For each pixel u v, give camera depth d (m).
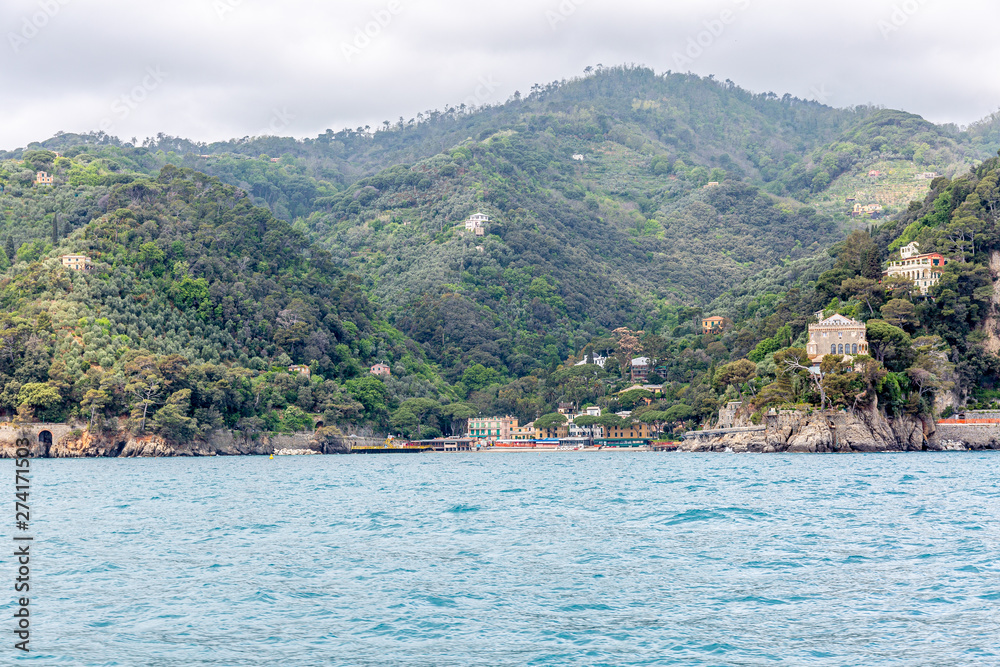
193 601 54.69
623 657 43.28
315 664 43.12
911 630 46.66
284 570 63.47
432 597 54.81
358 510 101.19
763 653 43.50
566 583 58.09
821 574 59.47
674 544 71.75
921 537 72.81
